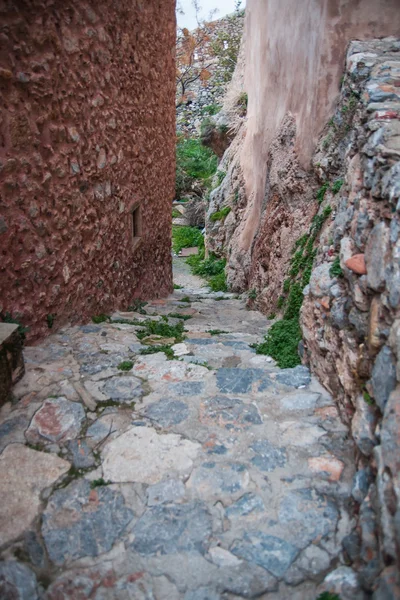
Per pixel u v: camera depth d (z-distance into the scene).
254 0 7.47
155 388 2.63
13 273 2.87
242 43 10.75
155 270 6.20
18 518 1.77
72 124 3.35
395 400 1.65
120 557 1.64
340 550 1.64
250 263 7.25
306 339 2.87
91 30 3.48
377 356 1.88
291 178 4.86
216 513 1.79
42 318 3.22
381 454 1.60
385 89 3.08
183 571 1.59
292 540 1.68
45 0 2.86
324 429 2.22
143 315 4.42
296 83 4.95
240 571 1.59
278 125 5.68
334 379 2.45
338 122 3.90
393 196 2.09
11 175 2.75
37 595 1.52
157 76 5.41
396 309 1.84
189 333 3.87
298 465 2.00
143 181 5.20
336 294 2.45
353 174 2.89
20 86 2.72
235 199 9.51
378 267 2.04
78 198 3.53
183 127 19.27
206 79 18.83
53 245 3.24
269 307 5.26
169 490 1.89
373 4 3.93
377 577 1.40
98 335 3.42
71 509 1.81
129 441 2.17
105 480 1.95
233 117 10.55
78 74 3.36
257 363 3.01
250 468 1.99
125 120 4.41
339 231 2.87
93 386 2.65
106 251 4.17
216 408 2.41
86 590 1.54
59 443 2.16
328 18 4.01
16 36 2.64
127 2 4.14
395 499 1.43
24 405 2.44
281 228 5.17
